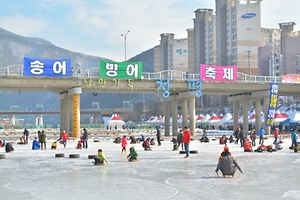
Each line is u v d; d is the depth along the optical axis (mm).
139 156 35375
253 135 49969
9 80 63188
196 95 74625
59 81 66250
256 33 177250
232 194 17156
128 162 30500
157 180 21312
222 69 73438
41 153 39312
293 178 21766
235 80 74125
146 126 134375
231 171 22062
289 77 79375
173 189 18500
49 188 19031
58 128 140375
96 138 69250
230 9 181750
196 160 31797
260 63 194250
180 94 80188
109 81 68750
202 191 17922
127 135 85062
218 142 58812
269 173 23828
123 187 19188
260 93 81188
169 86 72188
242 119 96250
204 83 74875
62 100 80000
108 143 56844
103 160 28766
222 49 185250
